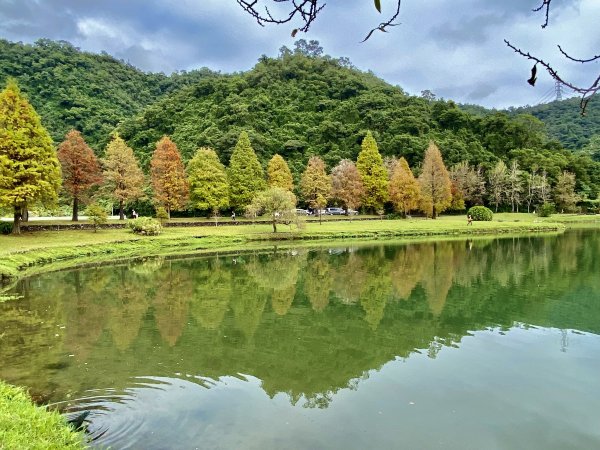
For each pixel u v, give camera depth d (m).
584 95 2.49
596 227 64.25
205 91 97.75
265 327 16.34
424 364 12.88
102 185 50.59
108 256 34.47
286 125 87.25
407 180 66.00
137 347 14.01
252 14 2.99
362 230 52.47
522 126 101.12
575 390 11.17
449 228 55.78
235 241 45.28
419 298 21.08
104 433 8.55
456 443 8.66
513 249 39.56
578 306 19.47
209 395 10.56
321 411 9.88
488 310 18.81
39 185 35.25
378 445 8.54
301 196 70.06
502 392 11.04
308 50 151.75
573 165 88.81
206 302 20.23
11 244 32.44
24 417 8.02
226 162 71.81
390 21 2.90
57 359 12.84
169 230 47.25
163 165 51.03
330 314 18.23
